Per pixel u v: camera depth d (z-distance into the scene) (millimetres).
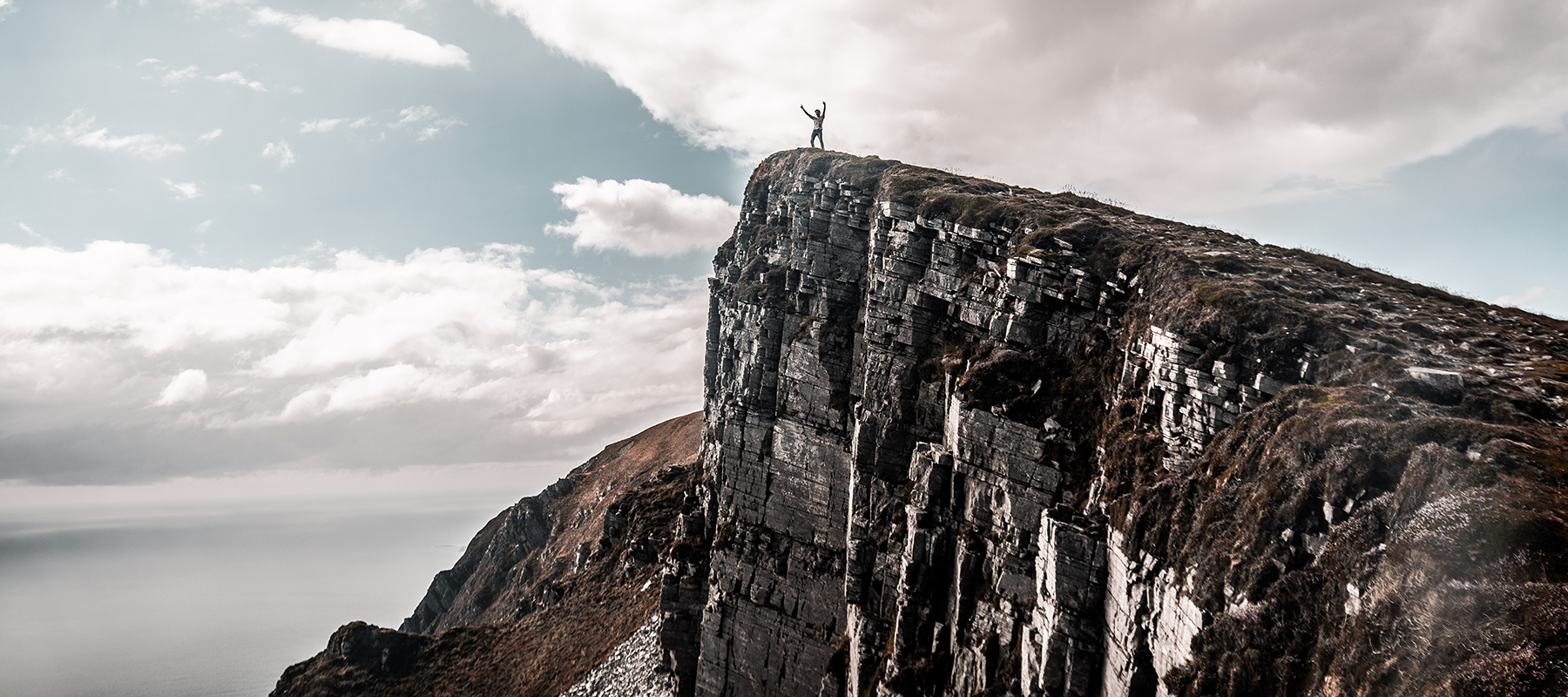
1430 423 35344
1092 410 58094
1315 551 36281
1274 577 37188
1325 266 62219
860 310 82812
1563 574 26969
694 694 83812
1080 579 50062
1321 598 34562
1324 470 37094
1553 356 44312
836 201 87188
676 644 88375
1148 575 45469
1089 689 49000
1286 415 41969
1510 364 42750
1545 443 33219
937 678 60094
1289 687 34156
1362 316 48438
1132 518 47438
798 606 77375
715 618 82125
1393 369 41000
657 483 142125
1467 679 26500
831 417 80375
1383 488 34906
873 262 78500
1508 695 25172
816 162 95812
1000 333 65438
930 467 64625
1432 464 33406
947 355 70375
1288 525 37562
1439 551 30062
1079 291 61688
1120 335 58500
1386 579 31562
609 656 102562
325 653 125125
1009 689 53562
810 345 83250
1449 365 42281
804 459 81375
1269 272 57094
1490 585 28062
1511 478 30969
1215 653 38000
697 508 97125
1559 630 25312
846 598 72000
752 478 84938
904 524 68312
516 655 117688
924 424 70625
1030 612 54375
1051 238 65562
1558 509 29047
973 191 79375
